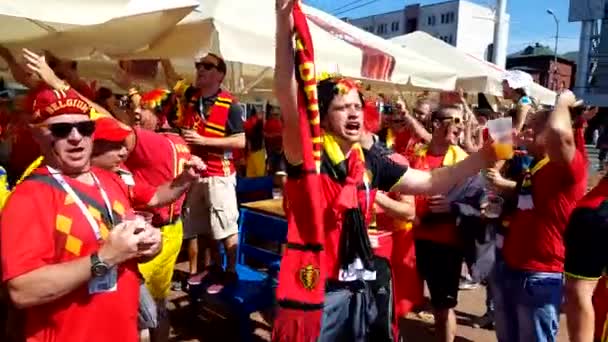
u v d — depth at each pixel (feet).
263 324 15.39
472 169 8.34
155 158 10.58
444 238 11.96
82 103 6.40
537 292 10.02
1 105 15.35
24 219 5.83
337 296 7.59
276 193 20.81
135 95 16.43
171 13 11.22
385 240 8.44
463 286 20.15
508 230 10.58
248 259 17.24
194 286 14.71
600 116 133.80
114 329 6.40
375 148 8.38
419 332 15.81
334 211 7.38
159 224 10.77
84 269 5.79
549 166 9.77
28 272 5.69
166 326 11.87
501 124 8.22
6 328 10.06
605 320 7.07
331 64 15.84
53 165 6.32
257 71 27.78
